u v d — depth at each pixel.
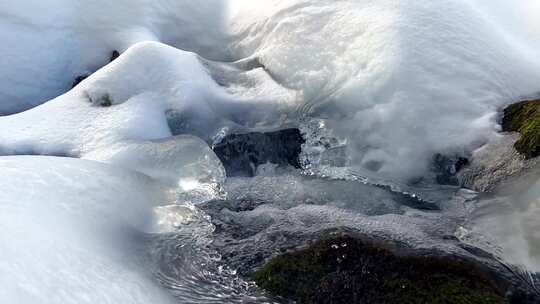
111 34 6.76
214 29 6.71
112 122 4.77
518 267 3.38
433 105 4.54
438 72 4.68
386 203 4.20
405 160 4.46
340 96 4.80
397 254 3.43
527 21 5.85
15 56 6.54
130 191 3.91
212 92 5.14
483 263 3.39
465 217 3.94
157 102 4.98
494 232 3.69
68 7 6.89
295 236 3.73
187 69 5.17
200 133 4.97
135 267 3.21
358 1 5.36
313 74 5.00
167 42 6.81
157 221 3.79
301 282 3.32
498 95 4.69
